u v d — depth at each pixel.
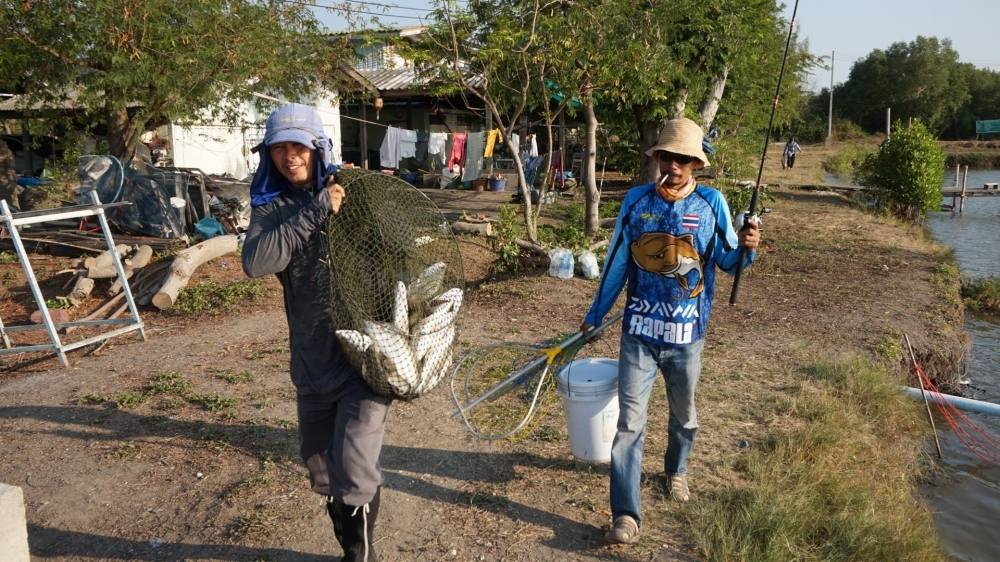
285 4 13.16
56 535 3.76
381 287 2.94
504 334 7.28
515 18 10.35
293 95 14.23
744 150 17.48
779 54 17.14
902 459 5.22
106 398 5.57
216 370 6.25
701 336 3.58
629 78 10.77
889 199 20.67
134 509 3.99
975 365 8.50
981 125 76.19
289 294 2.95
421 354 2.90
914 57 82.75
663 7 10.66
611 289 3.70
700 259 3.48
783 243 13.66
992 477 5.48
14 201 13.70
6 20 10.53
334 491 2.96
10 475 4.39
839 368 6.06
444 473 4.32
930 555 3.83
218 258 10.55
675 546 3.56
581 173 24.89
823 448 4.66
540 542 3.61
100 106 11.81
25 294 9.11
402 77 22.55
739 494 3.94
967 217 23.14
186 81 11.50
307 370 2.97
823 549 3.57
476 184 21.67
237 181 13.47
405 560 3.50
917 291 9.72
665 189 3.48
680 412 3.76
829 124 65.06
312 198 2.88
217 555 3.56
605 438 4.06
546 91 10.52
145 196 11.88
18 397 5.69
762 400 5.44
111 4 10.54
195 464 4.48
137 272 9.40
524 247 10.27
